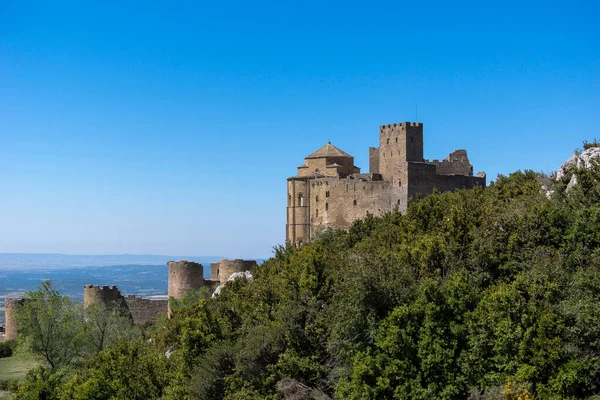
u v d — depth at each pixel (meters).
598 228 51.66
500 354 43.16
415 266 54.72
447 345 45.12
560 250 51.75
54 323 91.00
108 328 99.69
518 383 40.84
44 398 69.50
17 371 98.38
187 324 66.75
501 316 43.69
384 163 130.62
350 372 49.31
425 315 46.59
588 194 55.97
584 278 45.94
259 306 63.72
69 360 89.88
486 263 52.78
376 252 60.44
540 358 41.03
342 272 58.47
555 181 64.19
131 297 123.00
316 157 140.62
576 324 42.69
